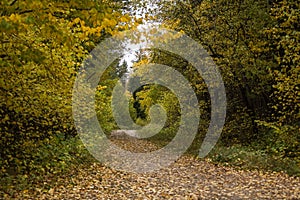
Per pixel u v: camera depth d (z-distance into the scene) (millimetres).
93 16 5723
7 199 6496
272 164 10703
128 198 7508
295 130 11156
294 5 10891
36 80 7887
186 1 15109
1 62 5258
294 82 9523
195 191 8211
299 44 9523
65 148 11164
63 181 8672
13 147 8484
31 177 8195
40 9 5293
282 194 7473
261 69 13406
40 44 7441
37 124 9000
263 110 15398
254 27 13695
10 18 4934
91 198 7391
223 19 14320
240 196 7523
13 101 7188
